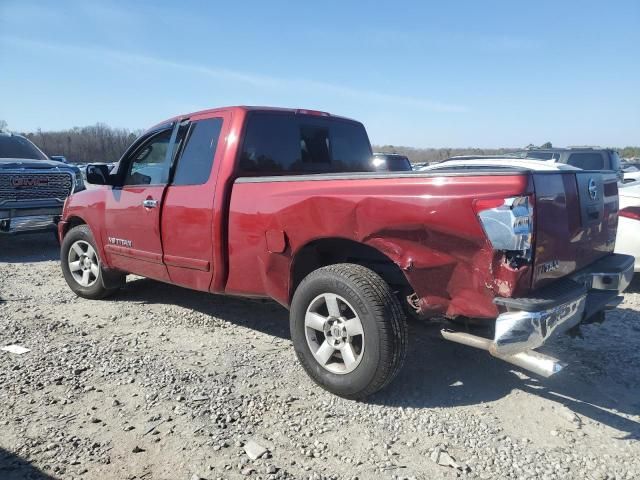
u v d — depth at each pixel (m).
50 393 3.66
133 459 2.92
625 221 6.16
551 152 12.86
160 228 4.85
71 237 6.08
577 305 3.31
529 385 3.85
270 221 3.98
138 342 4.67
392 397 3.64
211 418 3.34
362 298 3.39
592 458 2.97
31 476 2.75
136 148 5.34
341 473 2.82
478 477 2.80
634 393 3.75
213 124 4.61
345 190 3.58
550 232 3.19
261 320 5.29
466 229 3.06
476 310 3.15
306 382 3.87
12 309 5.63
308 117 5.04
